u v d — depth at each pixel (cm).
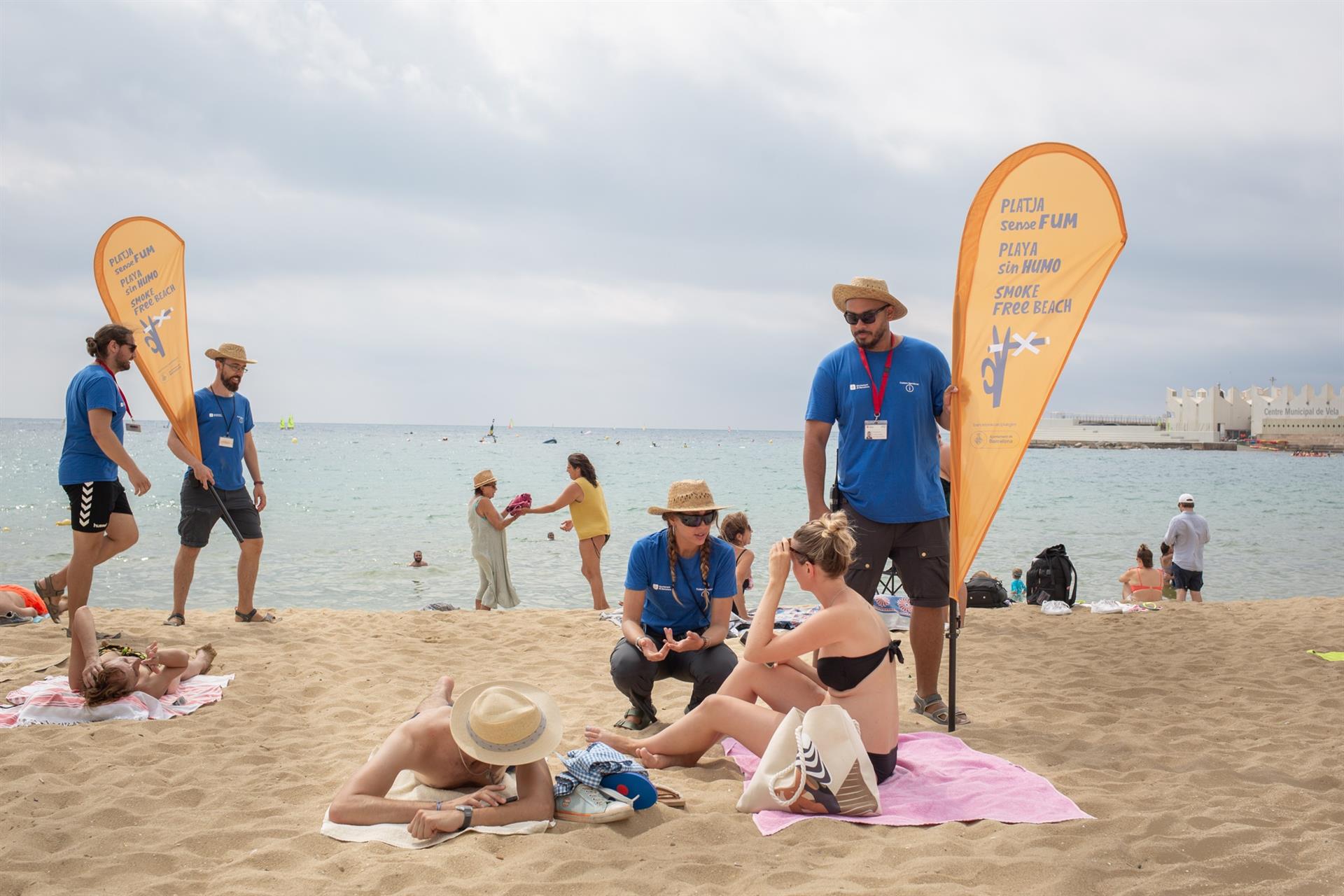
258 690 590
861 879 312
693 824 365
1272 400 13000
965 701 594
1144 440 14062
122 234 736
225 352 778
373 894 305
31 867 327
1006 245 516
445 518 2355
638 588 540
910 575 553
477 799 368
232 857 340
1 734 485
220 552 1611
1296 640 796
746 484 4281
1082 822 364
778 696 452
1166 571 1249
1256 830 354
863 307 535
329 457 6644
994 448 518
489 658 709
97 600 1187
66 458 643
